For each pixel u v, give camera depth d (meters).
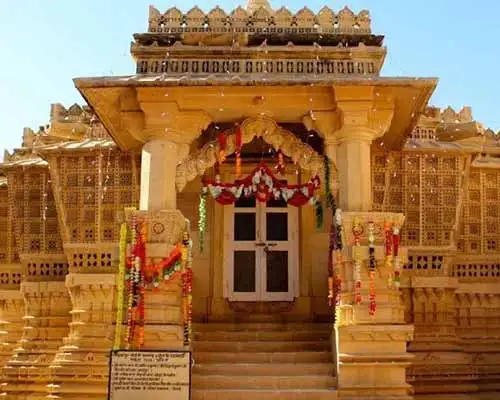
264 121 10.13
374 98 9.91
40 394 11.51
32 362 11.66
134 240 9.41
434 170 12.12
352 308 9.31
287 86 9.62
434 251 12.02
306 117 10.22
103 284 11.45
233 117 10.37
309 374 9.82
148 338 9.18
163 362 8.19
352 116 9.76
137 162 11.99
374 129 9.98
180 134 10.02
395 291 9.43
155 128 9.82
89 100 9.88
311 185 10.09
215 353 10.36
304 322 12.04
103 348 11.25
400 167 12.08
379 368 9.14
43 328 11.99
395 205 12.02
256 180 10.19
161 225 9.52
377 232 9.52
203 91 9.80
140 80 9.41
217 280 12.33
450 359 11.62
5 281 12.87
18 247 12.50
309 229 12.49
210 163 10.04
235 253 12.45
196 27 10.77
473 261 12.51
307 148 10.10
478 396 11.64
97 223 11.95
